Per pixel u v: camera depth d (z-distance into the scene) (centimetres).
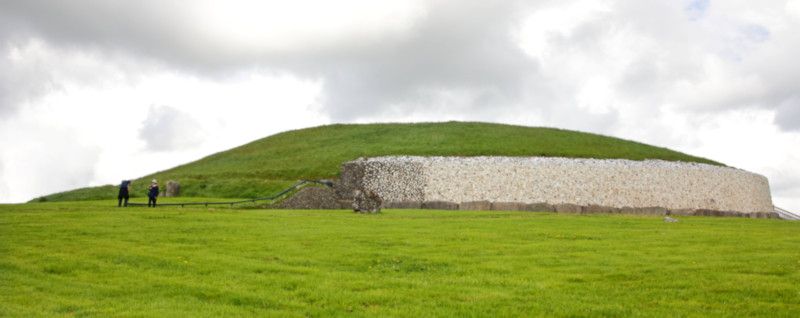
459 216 3145
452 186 4841
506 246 1802
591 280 1304
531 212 3697
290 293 1155
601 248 1777
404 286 1234
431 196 4847
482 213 3488
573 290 1204
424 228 2334
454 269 1423
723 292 1183
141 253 1520
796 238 2116
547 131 7081
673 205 4903
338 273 1354
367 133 7456
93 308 1010
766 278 1303
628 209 4103
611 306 1067
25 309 984
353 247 1741
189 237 1877
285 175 5528
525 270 1412
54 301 1045
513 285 1251
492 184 4809
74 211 2680
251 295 1126
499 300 1111
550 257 1595
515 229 2336
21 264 1327
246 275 1308
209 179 5400
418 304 1085
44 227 1978
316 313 1014
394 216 3052
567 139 6531
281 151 6988
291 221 2512
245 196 4781
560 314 1018
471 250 1716
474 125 7431
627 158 5697
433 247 1769
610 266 1460
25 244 1599
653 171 4931
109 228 2011
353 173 5150
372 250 1689
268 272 1354
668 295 1161
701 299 1127
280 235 1995
